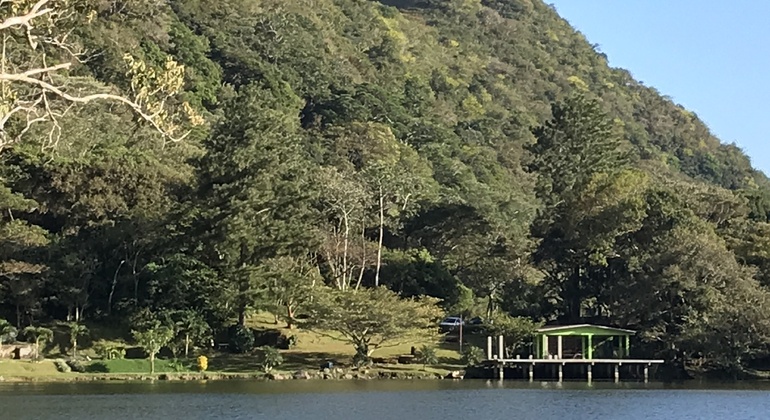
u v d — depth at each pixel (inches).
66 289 3021.7
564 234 3688.5
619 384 2997.0
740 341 2972.4
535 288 3754.9
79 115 3314.5
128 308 3115.2
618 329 3240.7
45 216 3191.4
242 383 2719.0
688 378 3235.7
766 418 1974.7
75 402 2092.8
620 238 3550.7
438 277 3804.1
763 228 3548.2
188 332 3006.9
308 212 3358.8
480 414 1952.5
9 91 1130.7
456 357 3336.6
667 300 3203.7
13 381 2645.2
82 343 3009.4
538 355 3218.5
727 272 3122.5
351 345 3449.8
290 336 3346.5
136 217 3125.0
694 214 3651.6
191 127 1434.5
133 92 1139.3
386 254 3885.3
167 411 1926.7
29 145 3080.7
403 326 3036.4
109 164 3105.3
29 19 1037.2
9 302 3021.7
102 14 4232.3
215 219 3088.1
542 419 1894.7
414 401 2197.3
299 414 1895.9
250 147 3139.8
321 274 3868.1
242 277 3097.9
